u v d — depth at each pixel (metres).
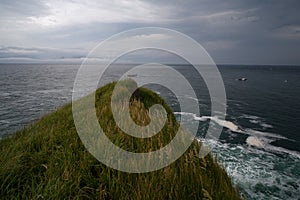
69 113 6.74
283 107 34.53
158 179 2.54
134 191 2.31
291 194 9.72
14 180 2.52
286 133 21.09
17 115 22.94
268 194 9.55
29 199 2.21
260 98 43.81
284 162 13.84
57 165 2.85
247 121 25.20
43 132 4.38
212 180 2.69
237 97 44.81
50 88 50.22
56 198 2.15
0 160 2.91
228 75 112.75
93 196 2.37
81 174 2.60
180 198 2.29
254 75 115.88
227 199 2.26
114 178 2.49
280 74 129.25
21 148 3.42
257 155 14.70
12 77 86.44
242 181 10.25
